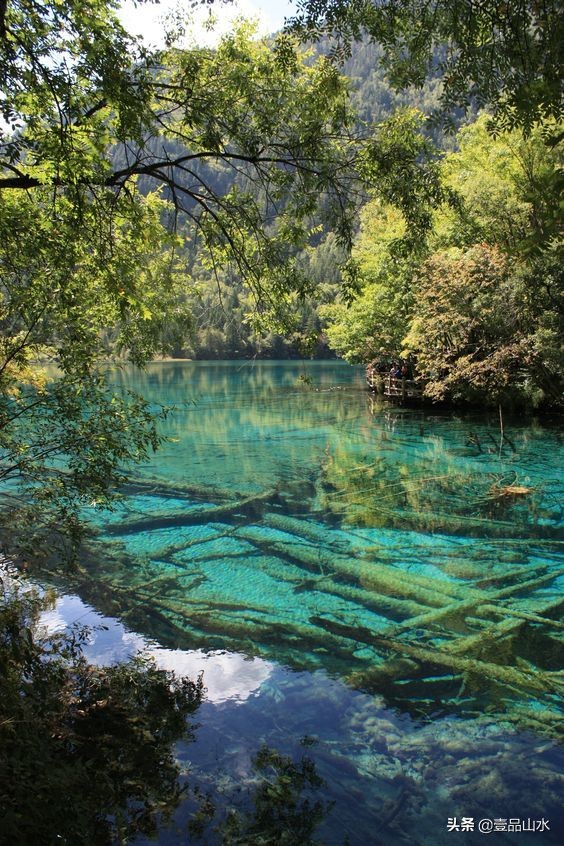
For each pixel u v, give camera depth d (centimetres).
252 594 653
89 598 641
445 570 713
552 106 236
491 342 1908
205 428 1925
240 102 626
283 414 2239
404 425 1903
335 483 1170
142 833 308
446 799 342
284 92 609
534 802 338
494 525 883
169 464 1366
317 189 618
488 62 364
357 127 640
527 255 218
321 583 683
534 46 305
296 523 914
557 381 1838
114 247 616
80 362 535
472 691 457
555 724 414
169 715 423
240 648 530
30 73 439
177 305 773
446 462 1338
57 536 816
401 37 483
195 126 599
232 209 679
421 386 2359
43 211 538
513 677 475
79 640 538
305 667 497
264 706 438
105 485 536
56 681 439
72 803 290
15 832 244
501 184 1805
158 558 769
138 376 4278
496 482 1143
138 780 350
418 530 871
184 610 610
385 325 2458
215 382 3722
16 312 520
